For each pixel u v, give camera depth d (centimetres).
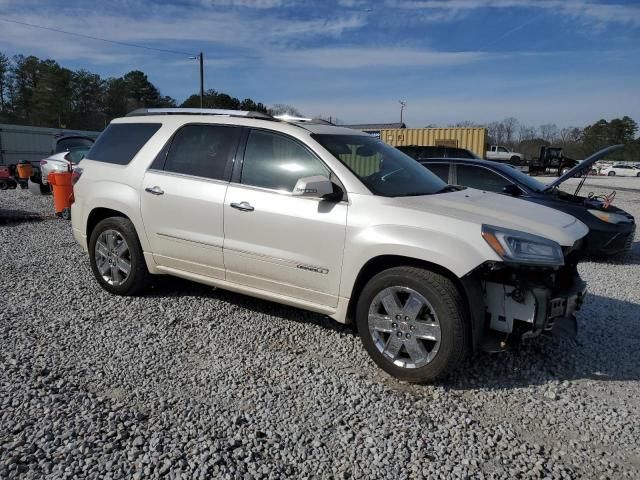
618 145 516
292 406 324
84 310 473
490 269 342
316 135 416
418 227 353
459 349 338
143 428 293
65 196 1012
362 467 267
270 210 405
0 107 6556
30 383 336
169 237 465
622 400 347
